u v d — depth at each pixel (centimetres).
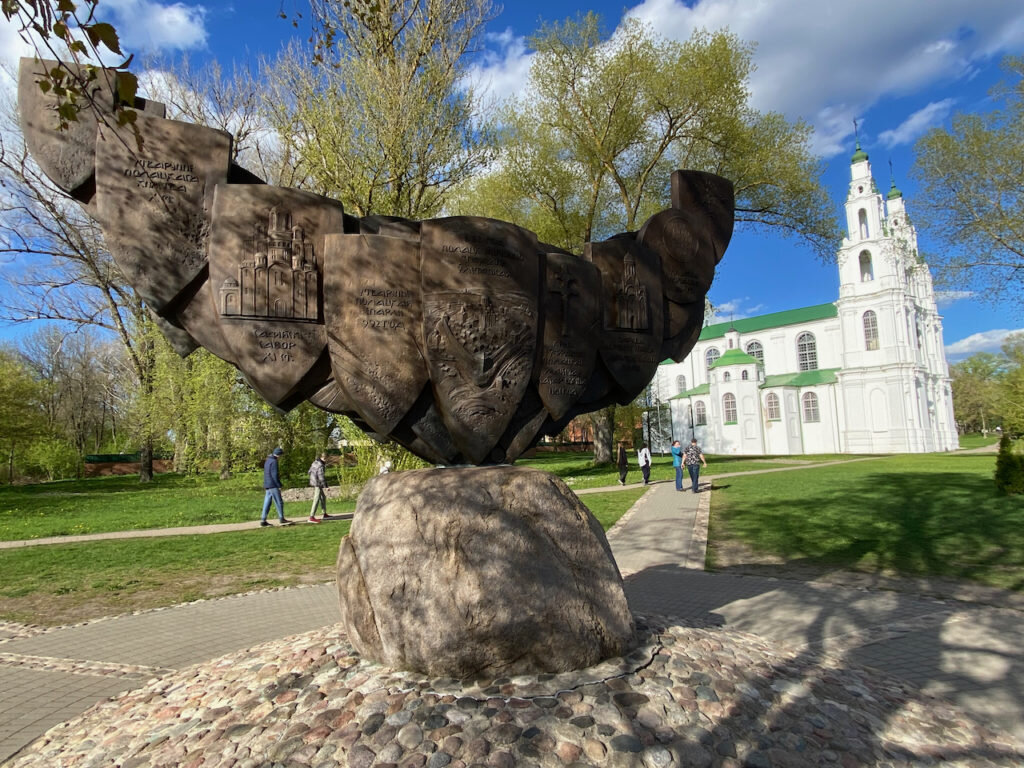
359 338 401
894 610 635
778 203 2342
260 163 2253
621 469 2170
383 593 371
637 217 2589
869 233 4981
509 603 357
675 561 912
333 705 332
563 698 330
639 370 501
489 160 1593
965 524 1086
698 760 290
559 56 2311
